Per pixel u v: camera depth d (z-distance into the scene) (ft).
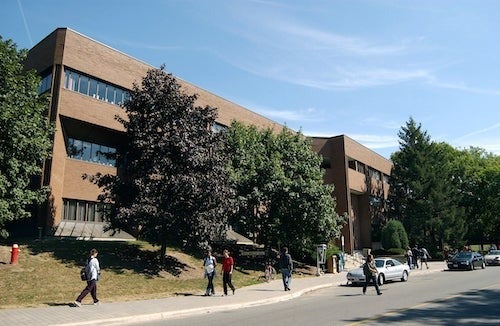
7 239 80.94
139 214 67.00
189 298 53.98
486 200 206.39
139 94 74.74
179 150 71.26
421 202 171.32
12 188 61.31
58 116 85.76
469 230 209.05
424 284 71.87
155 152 72.43
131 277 63.62
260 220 94.48
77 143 92.38
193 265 80.28
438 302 47.57
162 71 77.10
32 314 39.78
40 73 92.63
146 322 39.34
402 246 153.69
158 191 70.79
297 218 92.73
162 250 74.18
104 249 76.23
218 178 73.56
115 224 73.82
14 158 60.39
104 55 96.43
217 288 65.62
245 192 92.02
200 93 119.24
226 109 128.88
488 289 60.18
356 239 171.63
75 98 89.10
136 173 74.69
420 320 35.81
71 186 89.15
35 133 63.87
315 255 106.42
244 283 73.56
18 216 63.41
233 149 88.12
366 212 176.04
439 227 167.63
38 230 81.15
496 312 40.11
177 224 69.67
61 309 43.06
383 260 77.82
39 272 58.54
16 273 56.70
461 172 213.87
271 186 89.97
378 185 190.70
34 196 65.00
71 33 90.43
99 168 95.61
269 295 57.67
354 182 164.35
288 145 101.50
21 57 67.05
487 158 230.68
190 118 75.97
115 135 99.45
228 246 105.60
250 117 139.44
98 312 41.65
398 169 188.44
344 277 88.63
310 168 98.32
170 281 65.62
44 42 92.73
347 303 48.98
